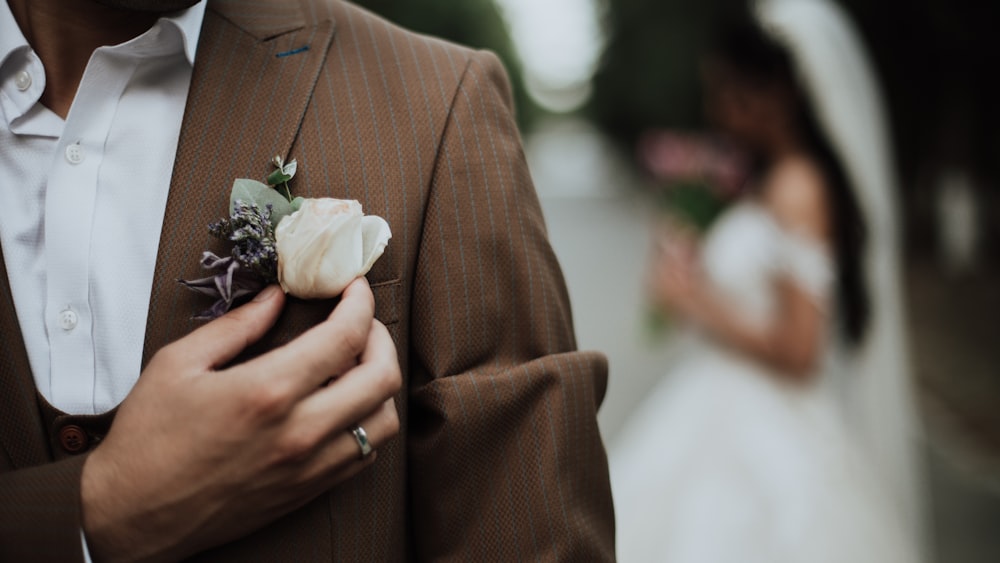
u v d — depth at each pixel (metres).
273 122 0.71
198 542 0.64
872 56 7.77
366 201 0.71
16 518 0.64
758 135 1.91
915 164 8.23
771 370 1.92
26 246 0.71
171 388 0.63
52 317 0.70
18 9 0.71
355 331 0.64
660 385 4.55
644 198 17.64
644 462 2.06
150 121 0.72
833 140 1.84
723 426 1.96
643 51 14.13
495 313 0.74
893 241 1.91
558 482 0.72
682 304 2.02
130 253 0.70
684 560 1.92
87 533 0.64
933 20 7.33
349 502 0.70
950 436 3.74
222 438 0.62
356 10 0.80
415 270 0.73
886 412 1.88
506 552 0.72
